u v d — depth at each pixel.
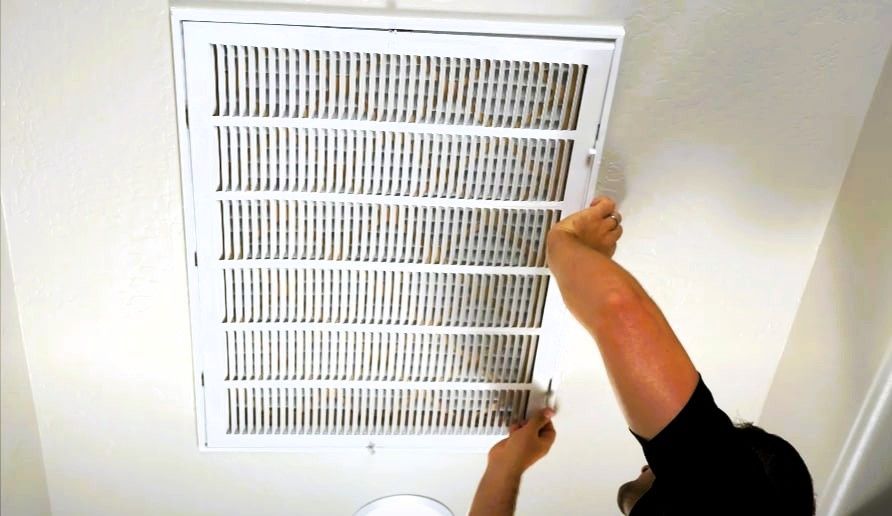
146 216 1.01
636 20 0.93
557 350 1.14
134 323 1.08
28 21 0.88
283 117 0.95
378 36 0.91
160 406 1.15
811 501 0.74
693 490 0.65
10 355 1.04
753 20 0.94
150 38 0.91
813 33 0.95
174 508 1.26
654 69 0.96
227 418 1.16
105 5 0.88
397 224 1.04
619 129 1.00
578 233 0.89
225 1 0.89
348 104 0.95
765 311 1.14
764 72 0.97
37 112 0.93
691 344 1.17
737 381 1.21
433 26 0.91
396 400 1.17
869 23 0.95
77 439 1.17
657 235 1.08
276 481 1.24
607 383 1.18
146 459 1.20
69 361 1.10
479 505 1.12
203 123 0.94
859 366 0.99
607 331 0.70
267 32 0.90
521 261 1.07
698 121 1.00
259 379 1.13
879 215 0.97
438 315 1.11
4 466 1.06
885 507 0.95
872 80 0.98
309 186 1.00
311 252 1.05
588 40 0.93
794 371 1.14
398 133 0.98
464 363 1.15
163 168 0.98
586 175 1.00
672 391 0.66
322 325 1.10
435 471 1.25
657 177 1.04
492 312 1.11
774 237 1.08
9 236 1.00
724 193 1.05
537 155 1.00
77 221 1.00
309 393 1.16
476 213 1.03
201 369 1.12
